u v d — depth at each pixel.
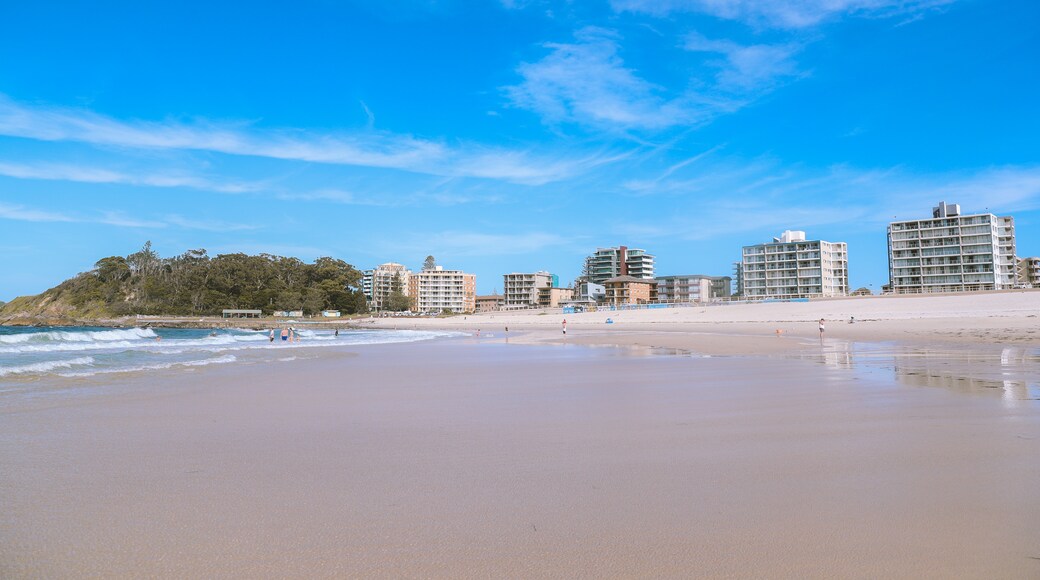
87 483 6.01
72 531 4.68
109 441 8.06
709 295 171.12
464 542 4.42
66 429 8.93
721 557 4.09
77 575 3.89
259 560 4.13
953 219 118.62
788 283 136.00
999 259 118.00
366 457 7.08
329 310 160.50
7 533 4.63
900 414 9.27
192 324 136.75
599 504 5.23
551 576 3.83
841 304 79.81
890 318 59.16
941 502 5.10
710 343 33.41
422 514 5.04
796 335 41.97
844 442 7.43
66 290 168.38
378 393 13.20
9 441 8.06
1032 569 3.82
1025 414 9.08
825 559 4.03
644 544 4.33
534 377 16.45
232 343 44.09
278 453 7.32
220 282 154.00
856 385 12.99
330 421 9.58
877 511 4.91
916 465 6.27
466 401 11.77
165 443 7.93
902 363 18.27
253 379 16.38
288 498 5.50
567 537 4.49
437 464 6.71
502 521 4.85
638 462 6.67
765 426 8.60
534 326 93.75
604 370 18.20
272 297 153.75
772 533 4.49
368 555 4.20
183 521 4.90
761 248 139.88
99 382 15.41
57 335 45.28
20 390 13.65
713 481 5.86
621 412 10.10
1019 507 4.94
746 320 73.38
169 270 174.12
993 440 7.35
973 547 4.17
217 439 8.19
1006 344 26.94
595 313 107.06
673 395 12.12
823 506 5.06
